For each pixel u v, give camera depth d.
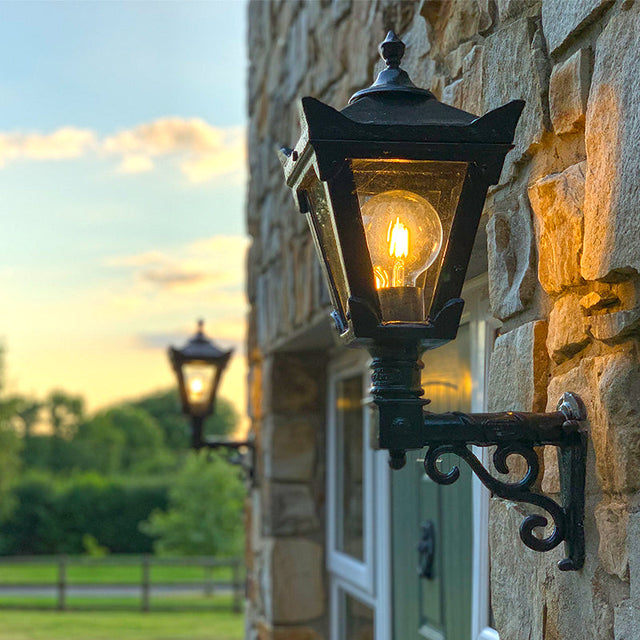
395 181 1.51
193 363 5.46
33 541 24.25
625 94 1.46
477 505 2.39
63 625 11.11
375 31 2.71
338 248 1.51
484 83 2.01
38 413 51.22
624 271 1.46
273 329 4.39
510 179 1.89
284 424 4.55
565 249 1.66
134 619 11.81
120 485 24.48
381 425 1.54
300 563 4.50
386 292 1.52
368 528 3.71
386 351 1.54
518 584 1.80
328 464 4.56
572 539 1.59
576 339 1.63
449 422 1.59
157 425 56.81
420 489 3.03
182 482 18.92
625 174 1.45
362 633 3.95
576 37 1.67
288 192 3.90
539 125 1.77
